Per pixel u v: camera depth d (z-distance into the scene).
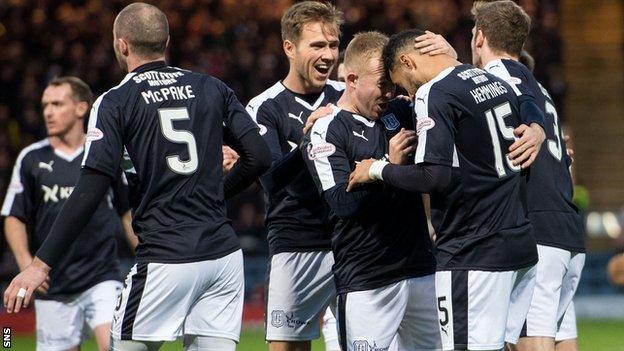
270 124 17.95
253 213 51.25
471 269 14.02
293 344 18.09
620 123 67.88
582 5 70.62
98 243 20.80
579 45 70.00
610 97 68.56
